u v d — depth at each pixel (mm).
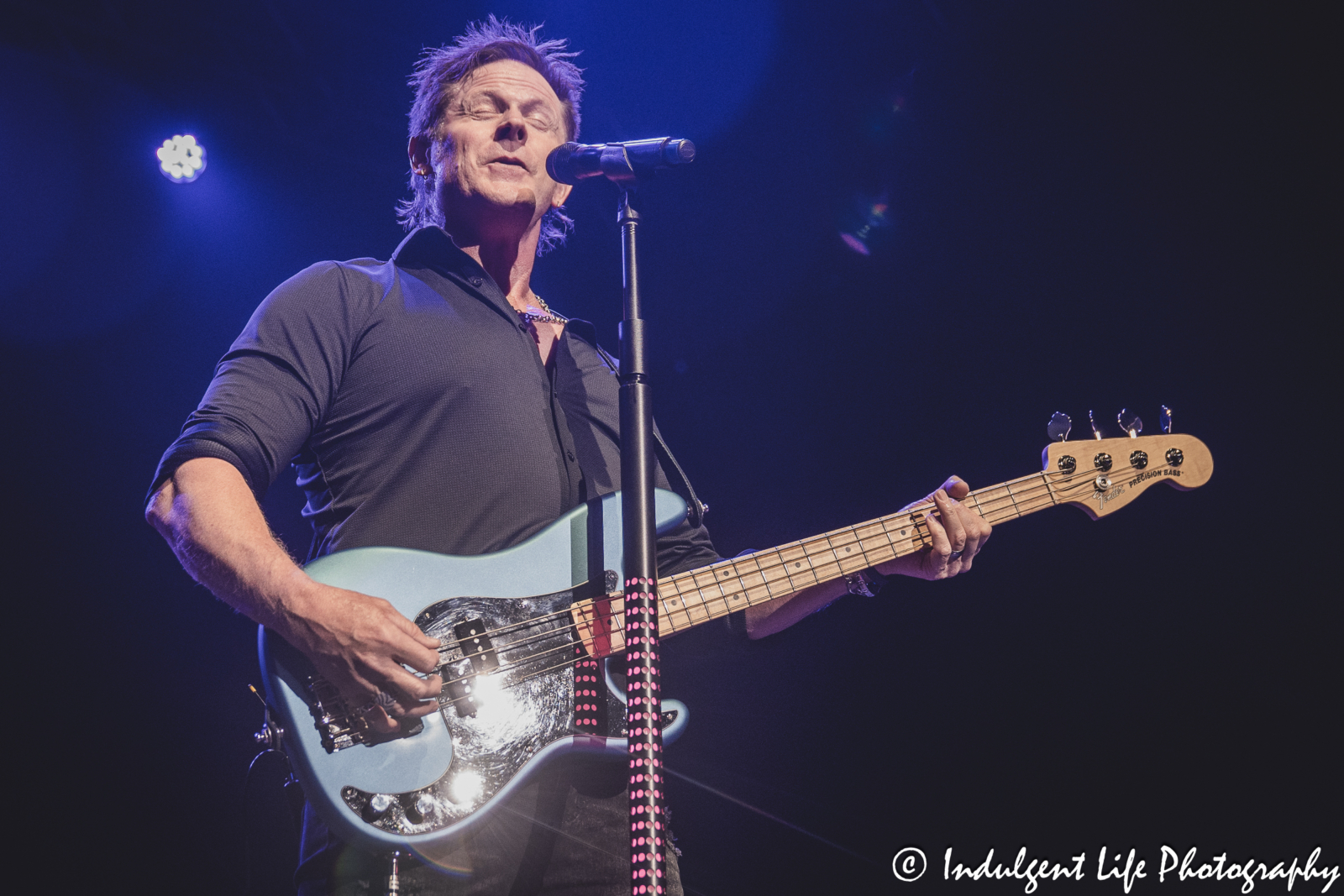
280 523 5305
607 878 1828
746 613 2264
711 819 4945
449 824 1689
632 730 1647
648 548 1753
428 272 2195
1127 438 2504
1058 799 4750
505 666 1819
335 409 2008
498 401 2053
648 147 2039
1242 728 4625
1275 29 4934
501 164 2447
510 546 1961
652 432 1898
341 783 1655
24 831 4828
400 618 1676
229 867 4871
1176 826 4582
